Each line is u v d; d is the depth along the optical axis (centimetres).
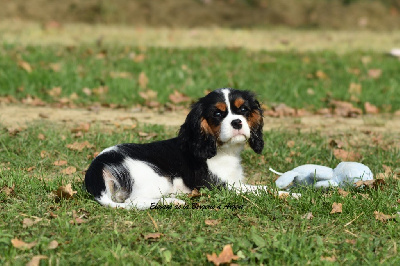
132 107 999
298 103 1038
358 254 441
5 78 1081
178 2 1950
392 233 477
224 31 1641
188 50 1343
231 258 421
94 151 720
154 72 1177
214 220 497
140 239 459
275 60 1298
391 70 1252
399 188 579
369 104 1021
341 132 853
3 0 1850
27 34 1470
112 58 1257
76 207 516
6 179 584
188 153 582
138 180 550
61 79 1097
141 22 1862
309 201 536
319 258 429
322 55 1359
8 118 873
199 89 1086
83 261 418
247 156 713
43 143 734
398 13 1920
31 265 411
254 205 531
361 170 589
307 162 703
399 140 821
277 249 436
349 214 514
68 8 1873
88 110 967
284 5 1939
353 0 1967
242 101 578
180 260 427
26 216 495
